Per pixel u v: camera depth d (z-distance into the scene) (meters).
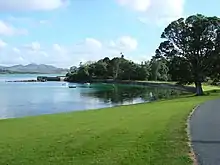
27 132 16.86
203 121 17.12
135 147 11.02
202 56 57.44
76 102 56.53
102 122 18.98
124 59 152.12
